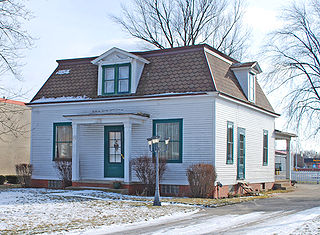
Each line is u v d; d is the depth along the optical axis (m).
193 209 15.40
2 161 28.81
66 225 11.66
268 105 27.48
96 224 11.91
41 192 19.86
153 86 21.22
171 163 20.38
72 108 23.22
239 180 22.23
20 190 21.09
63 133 23.52
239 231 10.74
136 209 14.98
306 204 17.59
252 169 24.25
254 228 11.20
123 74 22.11
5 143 29.14
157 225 11.89
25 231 10.68
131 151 21.34
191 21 37.97
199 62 20.86
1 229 10.91
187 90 20.08
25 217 12.81
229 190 20.95
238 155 22.22
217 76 20.77
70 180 22.47
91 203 16.22
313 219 12.71
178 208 15.54
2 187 24.06
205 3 37.91
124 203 16.48
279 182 28.95
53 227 11.31
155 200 16.20
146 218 13.12
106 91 22.48
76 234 10.50
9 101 29.28
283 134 30.03
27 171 23.83
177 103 20.48
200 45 21.28
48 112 23.92
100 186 21.05
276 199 20.14
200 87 19.88
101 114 20.75
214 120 19.58
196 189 19.27
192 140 19.97
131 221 12.54
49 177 23.53
